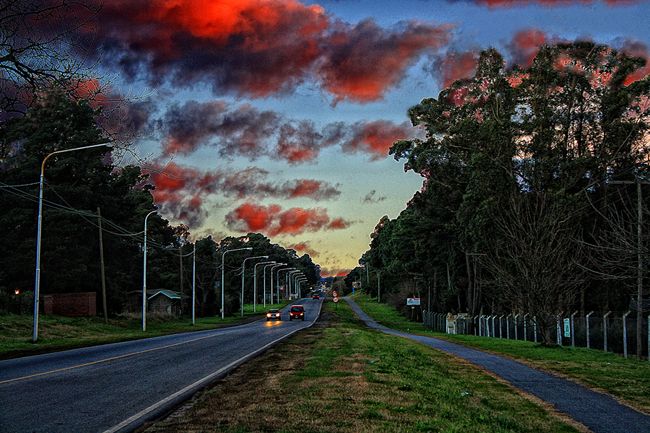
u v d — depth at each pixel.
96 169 64.94
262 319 92.38
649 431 11.30
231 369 17.62
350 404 11.27
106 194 67.25
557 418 12.27
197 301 103.50
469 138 59.19
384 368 17.27
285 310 128.25
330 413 10.38
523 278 33.56
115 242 69.00
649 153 53.47
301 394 12.42
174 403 11.73
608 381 18.09
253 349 25.62
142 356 22.45
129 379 15.45
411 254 84.50
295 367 17.75
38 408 11.22
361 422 9.68
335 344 27.67
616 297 49.47
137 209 95.50
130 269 88.38
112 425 9.70
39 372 16.94
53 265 60.12
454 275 73.94
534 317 35.47
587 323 33.22
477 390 15.50
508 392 15.54
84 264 62.09
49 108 22.61
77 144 61.69
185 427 9.34
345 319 92.44
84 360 20.84
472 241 57.34
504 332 48.56
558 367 21.70
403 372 16.84
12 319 42.25
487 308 71.31
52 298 55.16
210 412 10.57
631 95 54.72
